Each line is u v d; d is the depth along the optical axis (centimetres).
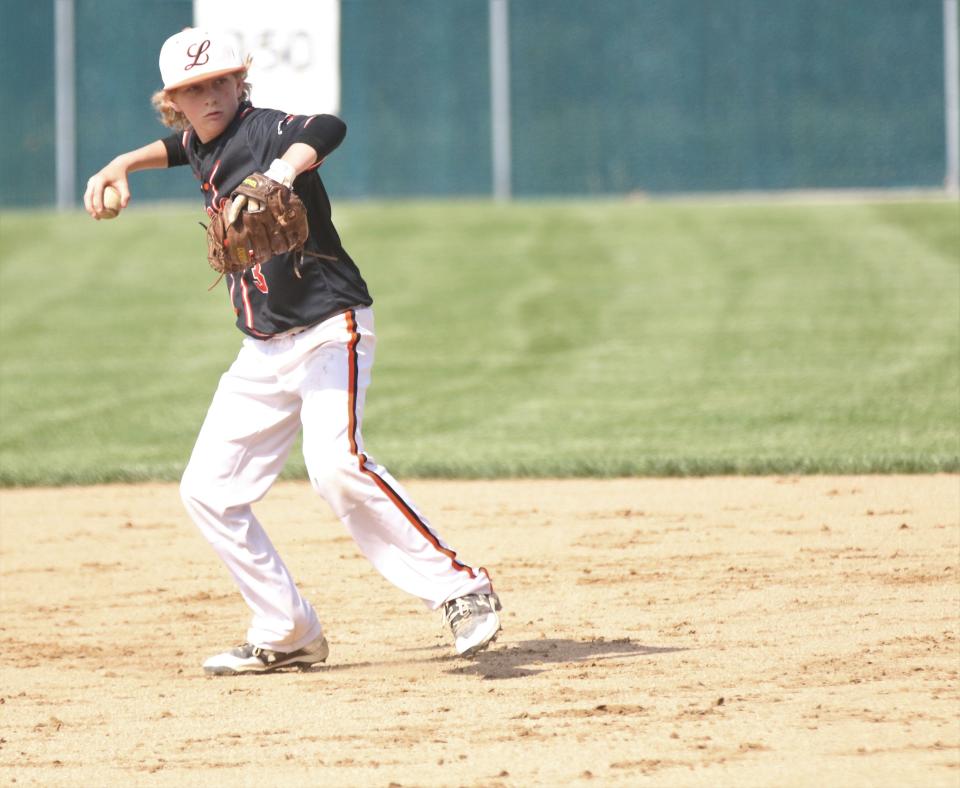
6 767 1350
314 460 1579
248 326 1609
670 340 4447
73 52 7762
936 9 7319
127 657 1812
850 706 1433
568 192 7606
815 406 3478
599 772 1259
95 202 1605
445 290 5372
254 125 1560
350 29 7619
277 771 1309
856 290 5053
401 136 7650
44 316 5216
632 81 7538
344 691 1595
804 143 7456
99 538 2542
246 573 1688
